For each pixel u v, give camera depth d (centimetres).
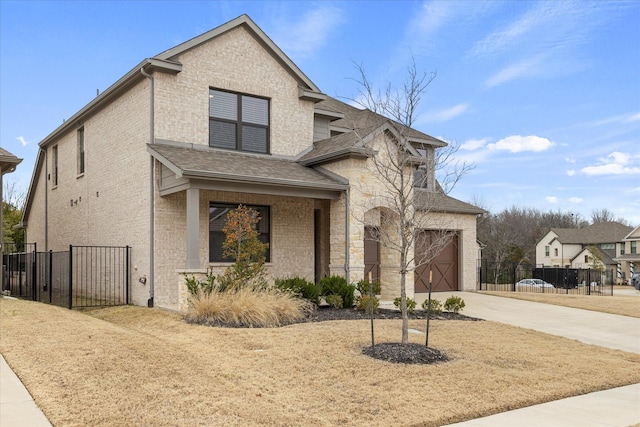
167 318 1149
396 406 595
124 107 1605
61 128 2038
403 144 971
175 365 721
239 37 1628
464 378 721
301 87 1755
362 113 2297
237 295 1134
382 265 1680
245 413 550
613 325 1330
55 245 2133
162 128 1466
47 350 773
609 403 661
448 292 2077
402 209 917
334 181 1545
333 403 599
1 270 1636
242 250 1262
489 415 599
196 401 581
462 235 2173
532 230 6988
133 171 1538
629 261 5341
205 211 1518
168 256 1448
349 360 786
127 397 582
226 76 1592
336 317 1211
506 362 838
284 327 1038
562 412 617
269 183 1391
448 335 1040
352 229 1520
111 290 1641
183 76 1509
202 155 1461
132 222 1530
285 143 1709
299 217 1709
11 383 636
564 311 1552
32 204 2472
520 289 2808
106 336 875
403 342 880
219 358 784
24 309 1195
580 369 823
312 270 1725
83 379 638
